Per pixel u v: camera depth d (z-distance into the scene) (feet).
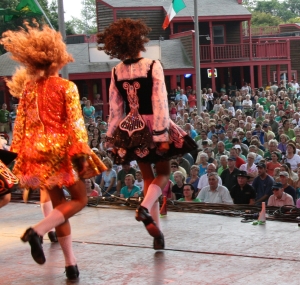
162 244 16.98
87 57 121.08
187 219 20.56
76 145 14.62
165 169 16.83
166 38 139.64
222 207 21.75
